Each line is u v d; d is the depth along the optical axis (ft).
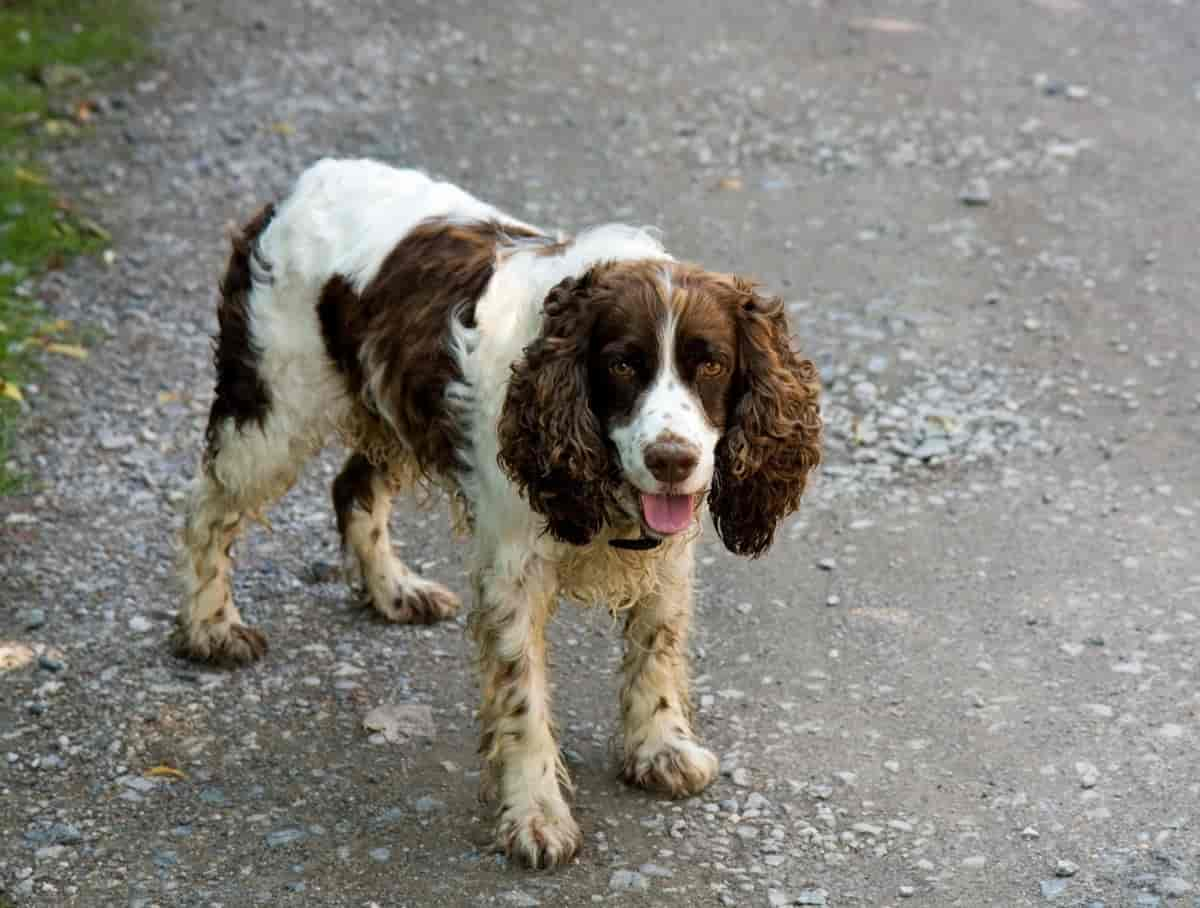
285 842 16.49
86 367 27.25
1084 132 36.78
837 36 42.91
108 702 18.89
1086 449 24.73
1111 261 30.89
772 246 31.81
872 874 15.98
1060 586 21.22
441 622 20.89
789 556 22.25
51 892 15.67
